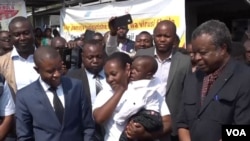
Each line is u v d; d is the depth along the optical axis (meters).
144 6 7.26
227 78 2.46
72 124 2.96
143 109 2.75
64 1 10.05
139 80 2.86
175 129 3.61
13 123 3.23
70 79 3.08
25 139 2.94
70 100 2.95
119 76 2.76
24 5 9.55
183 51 4.17
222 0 7.43
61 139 2.88
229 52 2.51
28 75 3.98
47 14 12.28
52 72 2.82
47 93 2.93
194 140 2.59
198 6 8.23
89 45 3.65
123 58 2.82
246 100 2.44
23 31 3.88
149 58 2.98
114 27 5.75
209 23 2.46
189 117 2.63
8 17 9.39
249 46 4.59
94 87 3.61
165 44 3.90
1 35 5.25
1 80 3.17
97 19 8.66
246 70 2.50
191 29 8.13
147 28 7.19
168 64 3.95
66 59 4.84
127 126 2.73
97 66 3.62
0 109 3.16
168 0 6.72
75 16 9.47
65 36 9.90
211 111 2.48
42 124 2.87
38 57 2.82
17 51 4.02
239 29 8.12
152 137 2.74
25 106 2.93
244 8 7.82
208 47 2.40
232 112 2.46
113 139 2.78
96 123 3.04
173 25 3.94
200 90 2.61
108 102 2.75
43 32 10.31
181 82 3.73
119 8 7.93
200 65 2.48
